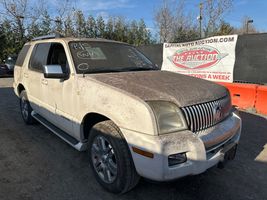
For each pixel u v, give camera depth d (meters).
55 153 4.11
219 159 2.78
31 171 3.53
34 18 24.44
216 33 20.59
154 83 3.06
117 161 2.77
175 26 26.70
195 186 3.22
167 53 10.38
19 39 23.62
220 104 3.06
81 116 3.27
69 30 25.45
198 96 2.86
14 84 6.03
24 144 4.48
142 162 2.51
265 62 7.09
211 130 2.84
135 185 2.87
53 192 3.04
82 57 3.67
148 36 30.84
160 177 2.43
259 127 5.50
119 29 29.98
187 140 2.50
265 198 3.00
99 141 3.07
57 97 3.83
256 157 4.06
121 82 3.05
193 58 9.22
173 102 2.67
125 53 4.24
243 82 7.68
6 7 23.02
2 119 6.00
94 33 28.00
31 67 5.00
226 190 3.15
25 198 2.92
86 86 3.17
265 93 6.59
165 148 2.39
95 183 3.24
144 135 2.50
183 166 2.48
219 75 8.33
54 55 4.19
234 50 7.81
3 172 3.49
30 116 5.35
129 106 2.63
